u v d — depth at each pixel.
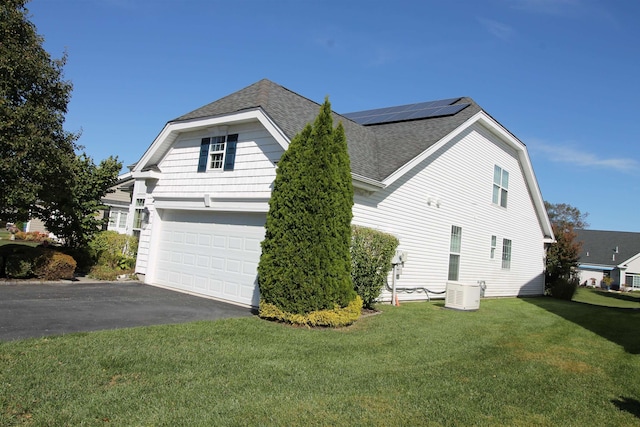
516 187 20.72
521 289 21.38
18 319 6.88
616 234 55.19
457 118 15.50
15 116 9.53
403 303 13.10
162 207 13.27
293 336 7.37
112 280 13.08
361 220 11.38
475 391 5.24
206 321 8.05
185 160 12.93
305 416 4.14
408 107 19.88
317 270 8.34
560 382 5.91
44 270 11.59
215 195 11.76
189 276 12.34
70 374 4.65
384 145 14.45
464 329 9.38
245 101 11.79
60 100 10.88
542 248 23.98
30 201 10.16
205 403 4.25
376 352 6.75
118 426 3.67
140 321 7.64
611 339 9.38
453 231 15.80
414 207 13.66
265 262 8.77
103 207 15.51
